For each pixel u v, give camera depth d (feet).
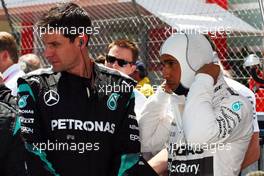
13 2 62.18
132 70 40.24
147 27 55.52
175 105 29.30
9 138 27.17
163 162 30.53
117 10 58.80
